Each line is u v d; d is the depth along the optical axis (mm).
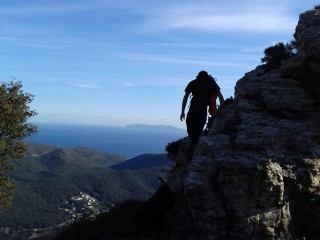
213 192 8609
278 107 10250
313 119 9828
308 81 10727
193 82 11562
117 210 15039
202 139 9961
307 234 8609
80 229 15141
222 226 8453
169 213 10703
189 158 12492
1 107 27531
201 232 8648
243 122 10133
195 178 8820
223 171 8617
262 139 9211
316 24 11516
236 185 8500
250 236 8266
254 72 14594
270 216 8297
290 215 8586
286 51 14625
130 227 13070
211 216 8523
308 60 10797
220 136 9906
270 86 11328
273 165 8484
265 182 8344
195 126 11438
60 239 15648
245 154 8953
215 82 11398
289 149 9047
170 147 17875
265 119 10133
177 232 9219
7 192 28891
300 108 10109
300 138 9180
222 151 9203
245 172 8445
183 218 9500
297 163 8688
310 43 10477
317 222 8617
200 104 11336
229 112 11258
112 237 13086
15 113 27922
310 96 10453
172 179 12805
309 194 8648
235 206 8445
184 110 11734
